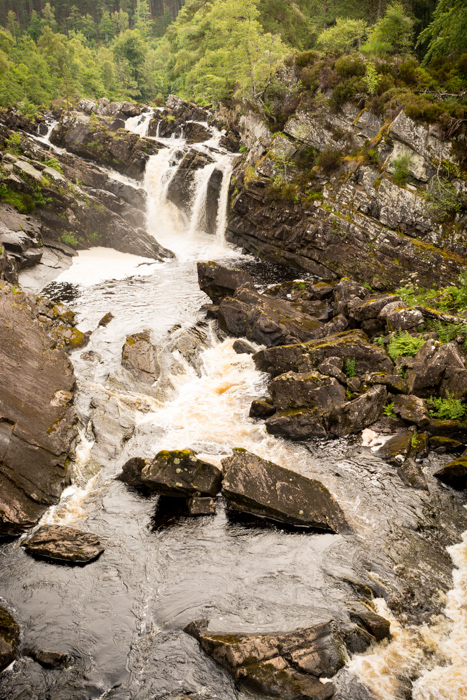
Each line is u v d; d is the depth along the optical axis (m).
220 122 44.47
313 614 8.41
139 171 38.62
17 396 12.84
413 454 12.81
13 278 22.64
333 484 12.04
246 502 10.98
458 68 26.55
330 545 10.12
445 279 22.75
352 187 26.33
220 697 7.13
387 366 15.61
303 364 16.12
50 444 12.27
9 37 63.66
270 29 47.09
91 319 20.98
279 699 6.95
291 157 30.17
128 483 12.06
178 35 65.88
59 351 15.91
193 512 10.95
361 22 35.72
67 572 9.39
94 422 13.73
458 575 9.39
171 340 18.33
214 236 36.47
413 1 39.31
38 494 11.11
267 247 31.36
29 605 8.66
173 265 30.59
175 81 70.31
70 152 40.78
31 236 28.09
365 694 7.09
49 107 54.12
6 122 43.22
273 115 32.31
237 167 34.22
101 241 33.59
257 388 16.66
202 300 23.88
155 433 13.94
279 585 9.14
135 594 8.96
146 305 22.98
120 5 116.38
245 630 8.09
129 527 10.66
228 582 9.23
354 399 14.36
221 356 18.64
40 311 18.69
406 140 24.08
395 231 24.72
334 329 18.48
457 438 13.36
